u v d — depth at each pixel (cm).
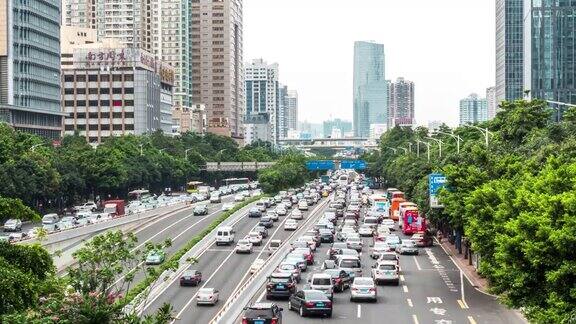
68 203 17762
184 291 7988
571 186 5000
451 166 8519
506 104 13100
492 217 6131
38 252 3612
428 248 11175
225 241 11862
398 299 7188
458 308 6706
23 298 3209
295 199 19788
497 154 9169
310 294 6406
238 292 7212
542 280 4744
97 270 3878
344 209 17088
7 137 15288
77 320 3388
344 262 8488
